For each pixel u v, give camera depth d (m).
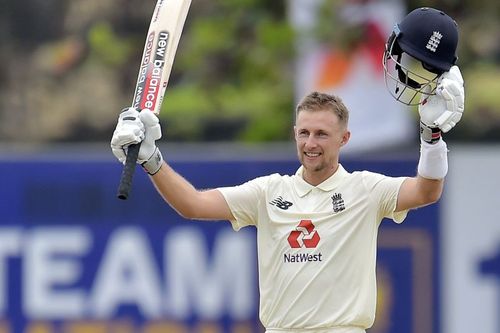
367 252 20.89
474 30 52.41
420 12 20.42
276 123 50.47
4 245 35.41
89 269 35.44
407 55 21.81
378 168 34.72
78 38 57.31
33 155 35.47
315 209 20.97
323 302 20.64
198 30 50.44
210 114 52.31
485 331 35.66
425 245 35.59
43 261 35.41
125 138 19.91
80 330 35.44
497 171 35.69
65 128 57.84
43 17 59.69
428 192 20.72
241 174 35.06
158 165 20.66
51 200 35.41
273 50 48.50
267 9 49.91
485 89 54.72
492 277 35.69
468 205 35.72
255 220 21.47
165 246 35.44
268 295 21.11
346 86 45.03
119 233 35.41
